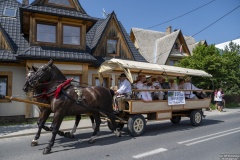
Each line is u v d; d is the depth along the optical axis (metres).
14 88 12.94
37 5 13.09
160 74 11.11
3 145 7.19
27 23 13.70
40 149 6.66
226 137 8.29
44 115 7.20
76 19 13.80
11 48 12.88
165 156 5.96
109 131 9.48
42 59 12.41
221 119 13.71
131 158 5.79
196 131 9.49
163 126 10.85
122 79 8.64
